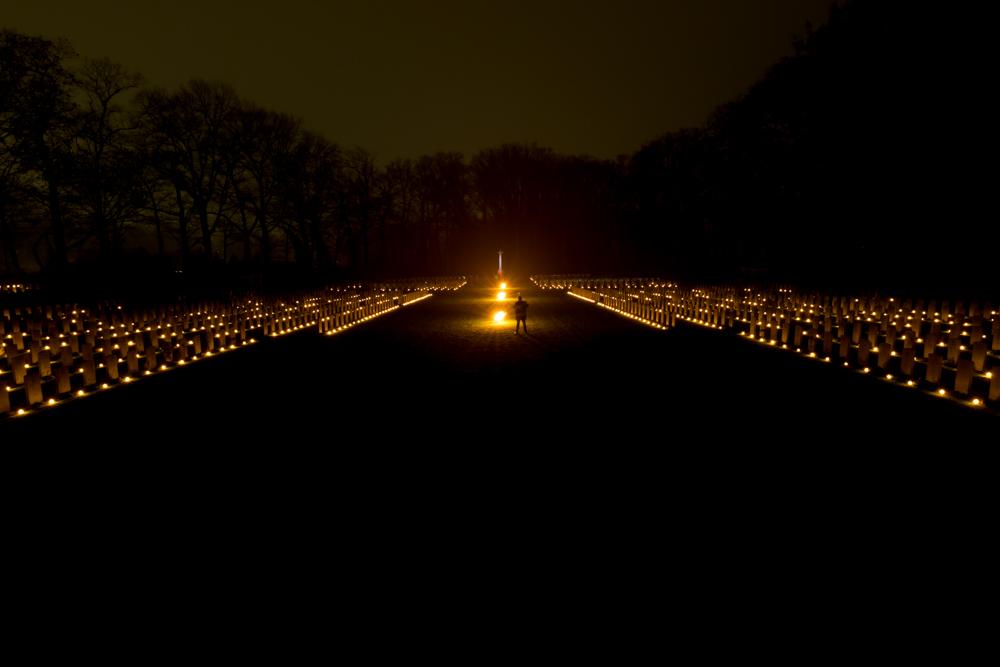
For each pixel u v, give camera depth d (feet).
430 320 82.43
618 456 24.06
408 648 12.53
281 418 31.09
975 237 89.61
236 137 141.18
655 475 21.91
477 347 55.36
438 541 17.10
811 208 120.47
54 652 12.71
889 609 13.61
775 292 94.43
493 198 252.62
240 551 16.81
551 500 19.80
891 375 37.96
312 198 167.94
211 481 22.24
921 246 96.43
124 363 46.88
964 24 81.56
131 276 111.86
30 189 94.63
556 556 16.12
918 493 19.95
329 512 19.26
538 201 253.24
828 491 20.24
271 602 14.32
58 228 103.14
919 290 85.15
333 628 13.26
